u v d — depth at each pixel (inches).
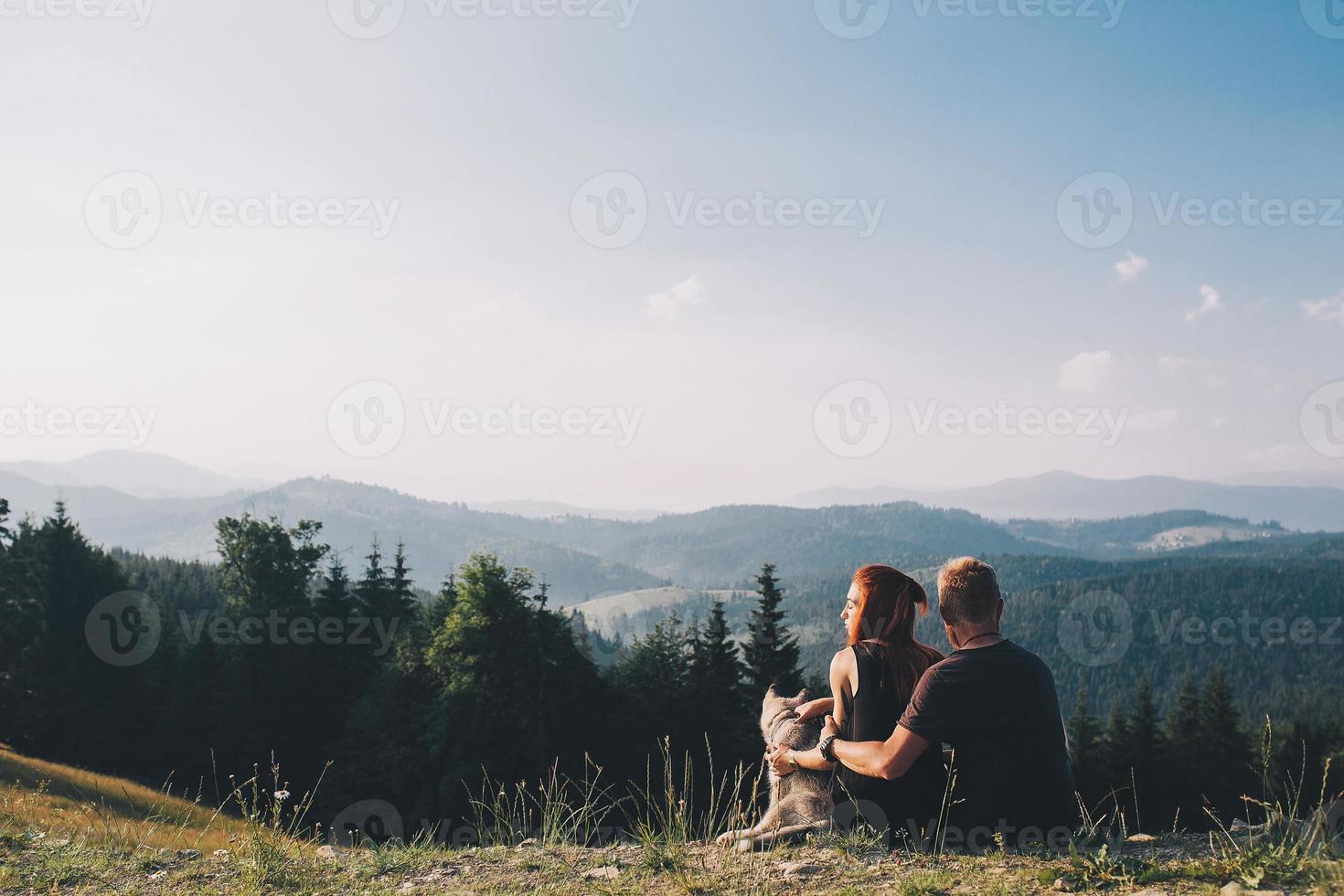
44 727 1786.4
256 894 195.8
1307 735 2199.8
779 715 213.6
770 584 1795.0
